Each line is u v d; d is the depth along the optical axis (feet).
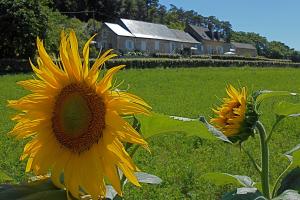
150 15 414.00
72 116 5.41
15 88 102.06
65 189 5.60
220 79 141.18
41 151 5.63
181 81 133.28
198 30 386.52
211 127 6.20
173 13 490.49
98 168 5.36
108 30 292.61
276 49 478.18
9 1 143.74
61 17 159.94
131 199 23.40
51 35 146.20
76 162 5.47
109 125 5.31
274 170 29.19
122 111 5.25
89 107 5.38
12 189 5.63
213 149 38.34
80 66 5.54
